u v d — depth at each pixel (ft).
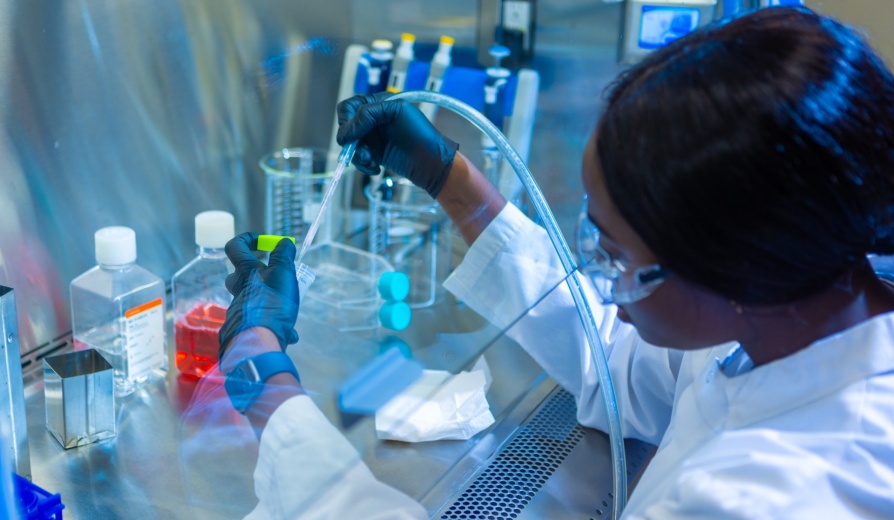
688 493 2.28
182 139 4.88
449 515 3.13
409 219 4.86
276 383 2.73
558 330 3.79
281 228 5.63
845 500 2.21
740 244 2.03
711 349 3.06
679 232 2.06
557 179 5.50
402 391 3.19
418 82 5.56
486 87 5.34
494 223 3.81
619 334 3.82
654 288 2.30
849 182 1.99
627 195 2.11
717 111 2.00
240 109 5.23
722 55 2.08
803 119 1.96
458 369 3.53
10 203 4.00
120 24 4.31
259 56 5.23
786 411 2.42
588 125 5.36
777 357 2.51
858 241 2.10
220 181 5.24
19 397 3.36
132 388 4.13
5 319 3.22
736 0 4.83
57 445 3.76
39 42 3.92
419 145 3.74
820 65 2.04
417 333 3.67
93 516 3.33
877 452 2.25
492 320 3.85
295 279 3.20
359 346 3.36
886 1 4.91
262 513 2.61
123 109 4.46
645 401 3.70
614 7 5.09
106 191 4.50
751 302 2.19
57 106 4.10
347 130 3.60
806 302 2.33
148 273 4.26
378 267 4.84
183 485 2.89
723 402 2.63
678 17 4.98
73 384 3.63
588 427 3.85
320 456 2.57
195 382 4.25
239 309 3.00
